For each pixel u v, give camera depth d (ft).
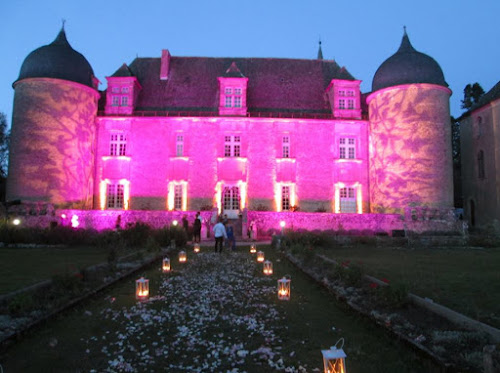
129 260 40.73
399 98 89.45
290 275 35.94
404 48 94.79
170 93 102.32
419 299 21.53
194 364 15.76
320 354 16.69
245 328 20.22
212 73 107.86
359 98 100.58
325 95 105.50
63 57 87.61
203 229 78.38
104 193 94.43
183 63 109.81
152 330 19.94
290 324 20.84
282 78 108.58
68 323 20.72
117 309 23.71
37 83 84.79
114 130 95.96
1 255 47.80
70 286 25.18
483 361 12.59
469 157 106.11
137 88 101.14
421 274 33.81
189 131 96.32
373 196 94.07
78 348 17.39
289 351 17.02
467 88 169.17
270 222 85.97
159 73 107.24
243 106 97.55
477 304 22.88
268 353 16.57
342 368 11.96
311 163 97.09
